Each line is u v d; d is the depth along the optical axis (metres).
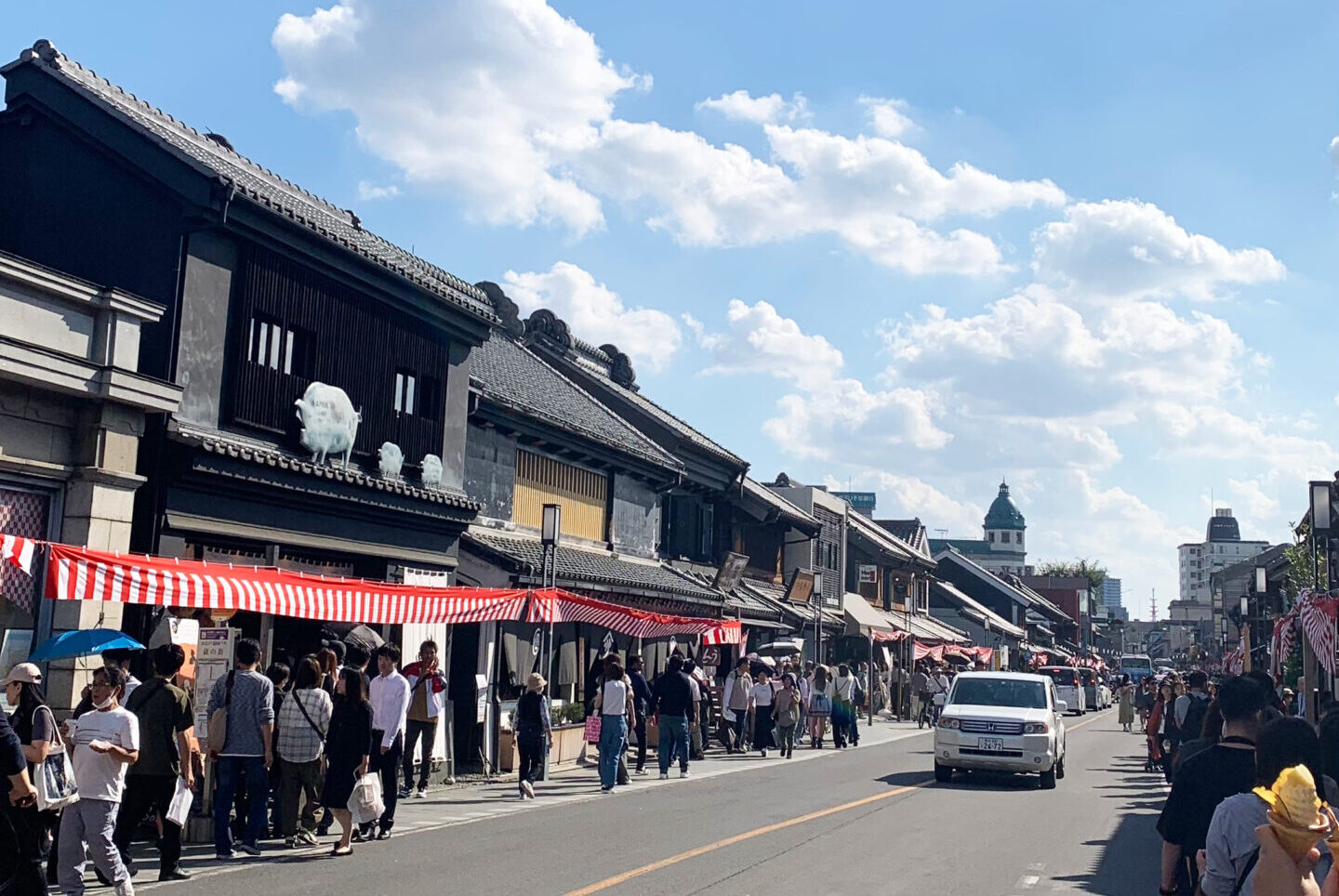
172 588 11.88
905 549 58.84
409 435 19.69
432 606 15.70
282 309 16.73
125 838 10.25
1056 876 11.60
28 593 13.12
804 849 12.69
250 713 11.88
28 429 13.05
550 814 15.37
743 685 27.38
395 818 14.80
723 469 35.75
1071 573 169.88
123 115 15.29
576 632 24.14
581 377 33.78
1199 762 5.72
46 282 12.99
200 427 15.34
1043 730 20.53
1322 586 32.91
